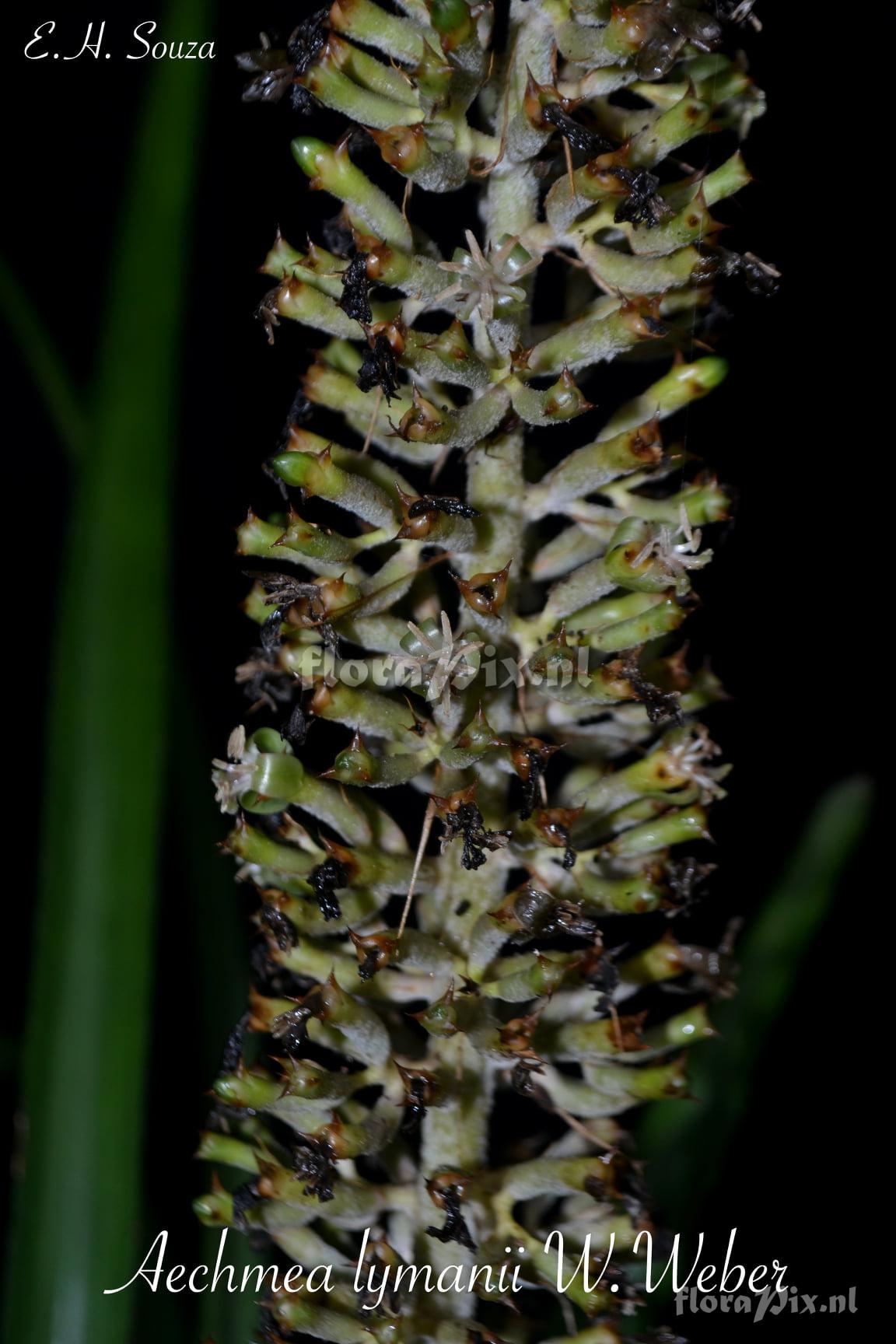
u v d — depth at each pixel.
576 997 0.51
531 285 0.50
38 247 0.67
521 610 0.52
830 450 0.67
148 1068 0.50
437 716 0.49
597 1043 0.50
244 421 0.63
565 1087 0.51
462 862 0.49
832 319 0.66
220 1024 0.54
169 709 0.50
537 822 0.49
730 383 0.66
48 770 0.50
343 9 0.49
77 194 0.67
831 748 0.68
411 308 0.50
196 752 0.56
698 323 0.51
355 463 0.50
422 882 0.50
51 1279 0.49
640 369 0.61
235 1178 0.54
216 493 0.63
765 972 0.56
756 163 0.64
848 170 0.65
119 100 0.66
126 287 0.50
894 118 0.65
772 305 0.65
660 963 0.51
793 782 0.67
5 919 0.68
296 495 0.59
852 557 0.67
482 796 0.50
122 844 0.50
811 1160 0.63
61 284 0.68
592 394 0.61
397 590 0.50
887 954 0.66
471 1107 0.51
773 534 0.67
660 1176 0.55
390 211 0.49
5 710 0.70
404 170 0.49
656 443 0.49
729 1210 0.62
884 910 0.67
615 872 0.51
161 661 0.50
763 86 0.64
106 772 0.50
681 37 0.49
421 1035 0.52
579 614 0.50
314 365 0.50
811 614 0.67
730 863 0.66
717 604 0.67
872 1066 0.65
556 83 0.50
